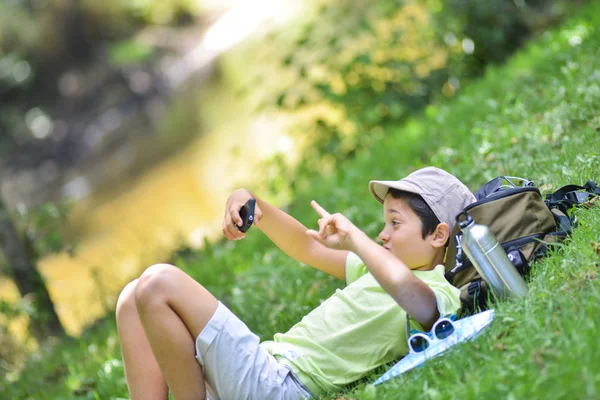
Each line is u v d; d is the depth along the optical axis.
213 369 3.31
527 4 10.37
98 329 7.26
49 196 19.97
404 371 3.21
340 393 3.42
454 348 3.20
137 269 9.38
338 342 3.48
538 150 5.36
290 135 10.47
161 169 17.11
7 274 8.11
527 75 7.39
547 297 3.26
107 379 5.41
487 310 3.30
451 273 3.50
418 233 3.49
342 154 9.88
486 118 6.73
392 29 10.41
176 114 21.58
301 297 5.16
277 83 12.23
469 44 10.24
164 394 3.49
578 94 5.85
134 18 29.30
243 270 6.86
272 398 3.36
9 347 7.75
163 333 3.25
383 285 3.21
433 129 7.69
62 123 24.39
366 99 10.09
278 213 3.98
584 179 4.44
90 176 19.98
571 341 2.88
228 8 29.83
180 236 9.39
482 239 3.29
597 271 3.34
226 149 15.88
